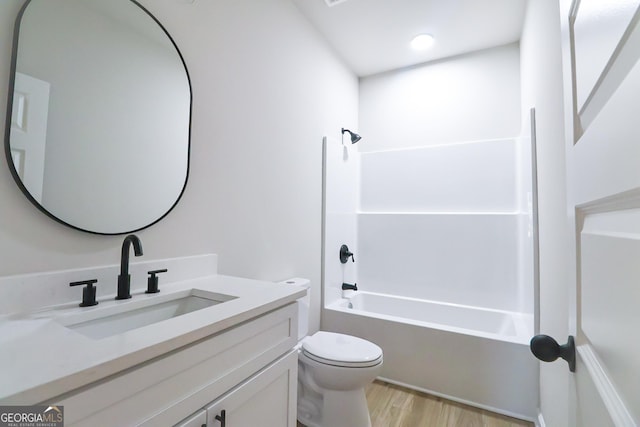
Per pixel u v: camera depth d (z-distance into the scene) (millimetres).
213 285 1167
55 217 896
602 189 494
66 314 815
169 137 1223
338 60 2641
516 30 2314
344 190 2695
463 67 2648
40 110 873
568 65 728
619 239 437
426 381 1960
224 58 1495
